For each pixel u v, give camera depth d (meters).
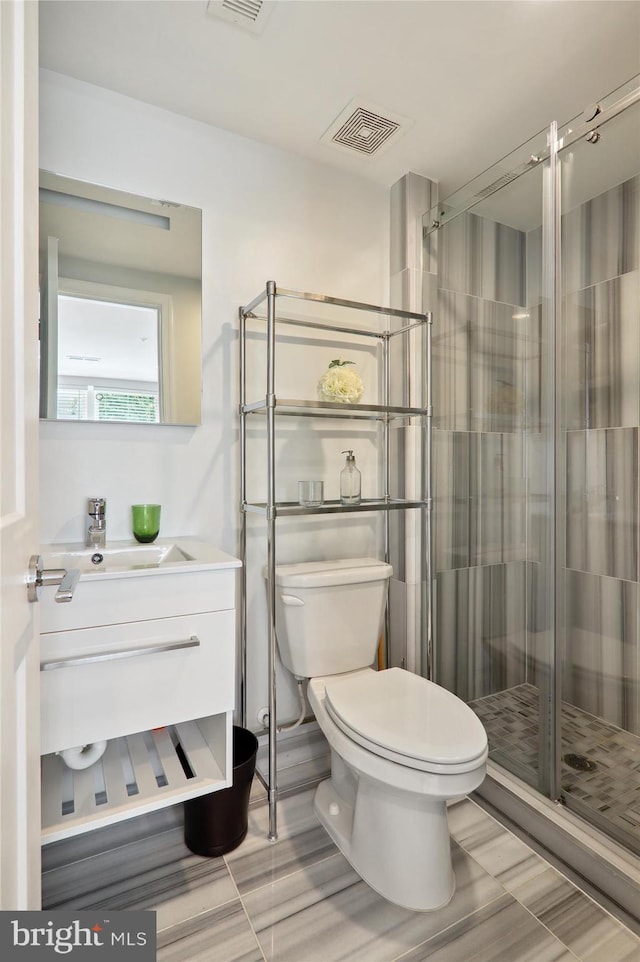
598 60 1.48
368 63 1.49
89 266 1.56
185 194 1.72
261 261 1.86
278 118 1.74
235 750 1.64
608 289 1.69
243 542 1.79
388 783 1.21
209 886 1.31
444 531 2.07
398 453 2.10
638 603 1.69
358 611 1.76
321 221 1.99
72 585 0.77
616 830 1.38
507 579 1.85
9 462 0.68
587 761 1.59
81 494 1.58
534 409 1.78
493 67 1.51
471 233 1.91
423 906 1.23
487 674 1.90
